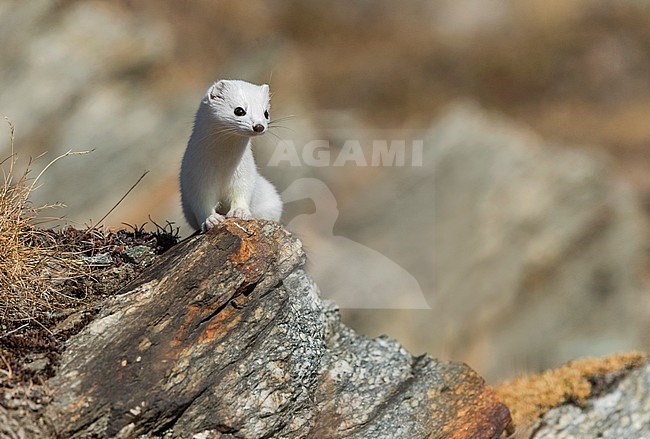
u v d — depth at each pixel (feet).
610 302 89.81
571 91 143.95
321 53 142.31
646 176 118.32
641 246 95.76
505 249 93.35
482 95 140.77
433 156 106.93
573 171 103.30
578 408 38.22
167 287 29.50
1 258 29.32
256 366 28.73
